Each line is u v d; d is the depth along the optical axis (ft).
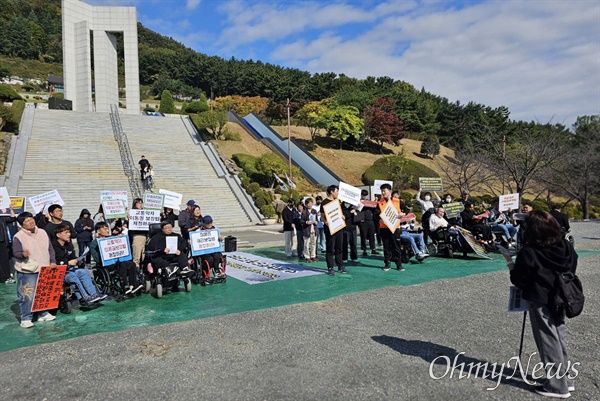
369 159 145.59
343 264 32.42
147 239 28.48
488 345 16.03
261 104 241.35
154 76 371.97
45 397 12.28
